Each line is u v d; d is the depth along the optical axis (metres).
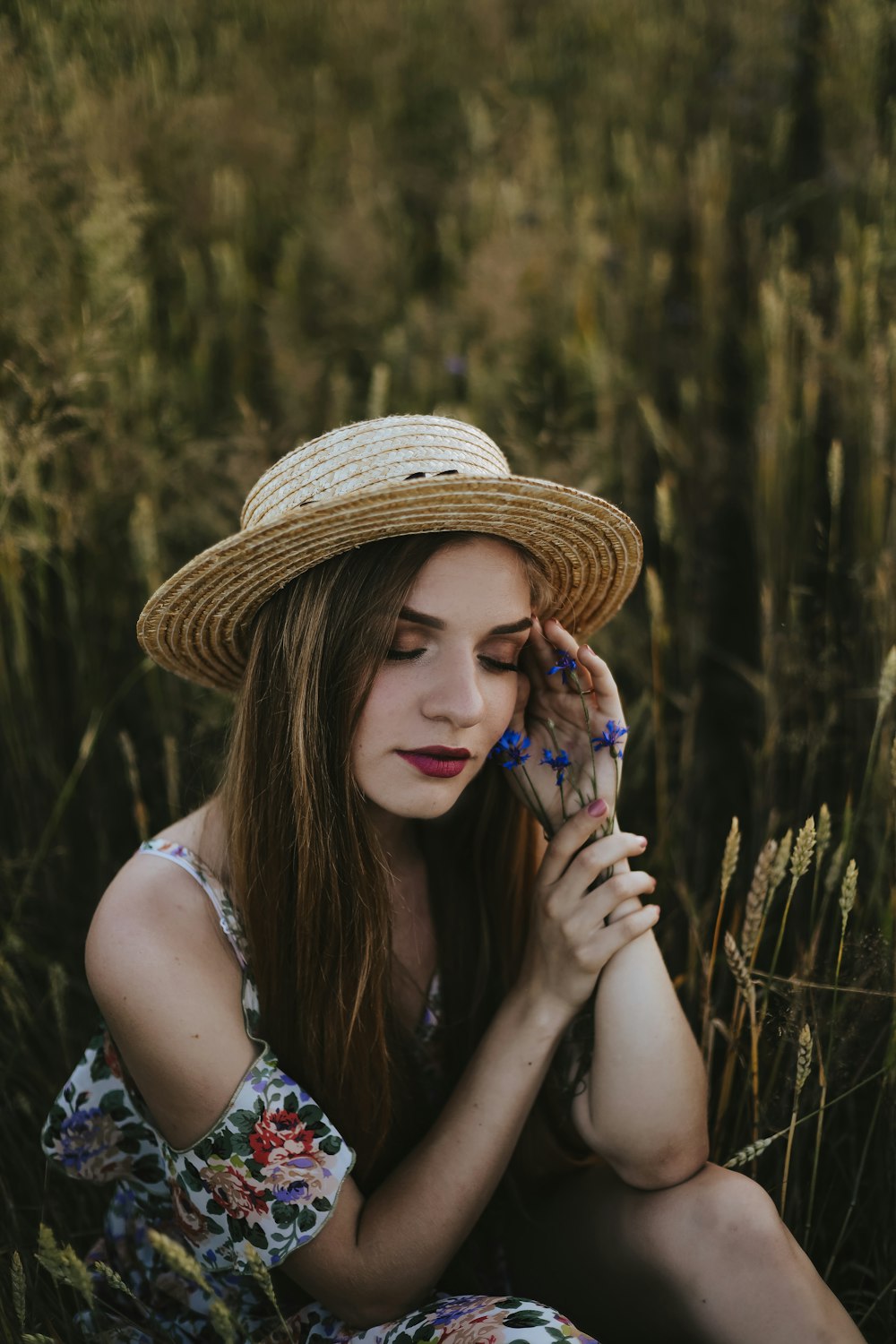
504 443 2.70
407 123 3.96
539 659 1.59
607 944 1.45
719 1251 1.36
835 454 2.08
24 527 2.27
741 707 2.60
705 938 1.95
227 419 2.88
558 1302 1.57
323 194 3.50
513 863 1.67
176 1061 1.32
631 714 2.19
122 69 3.50
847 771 2.07
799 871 1.41
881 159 2.96
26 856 2.14
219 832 1.50
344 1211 1.35
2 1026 1.88
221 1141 1.32
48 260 2.61
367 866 1.42
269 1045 1.48
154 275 3.19
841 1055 1.61
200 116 3.35
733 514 2.83
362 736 1.38
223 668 1.65
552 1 4.27
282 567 1.38
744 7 3.74
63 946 2.13
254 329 3.17
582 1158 1.63
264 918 1.44
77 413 2.30
